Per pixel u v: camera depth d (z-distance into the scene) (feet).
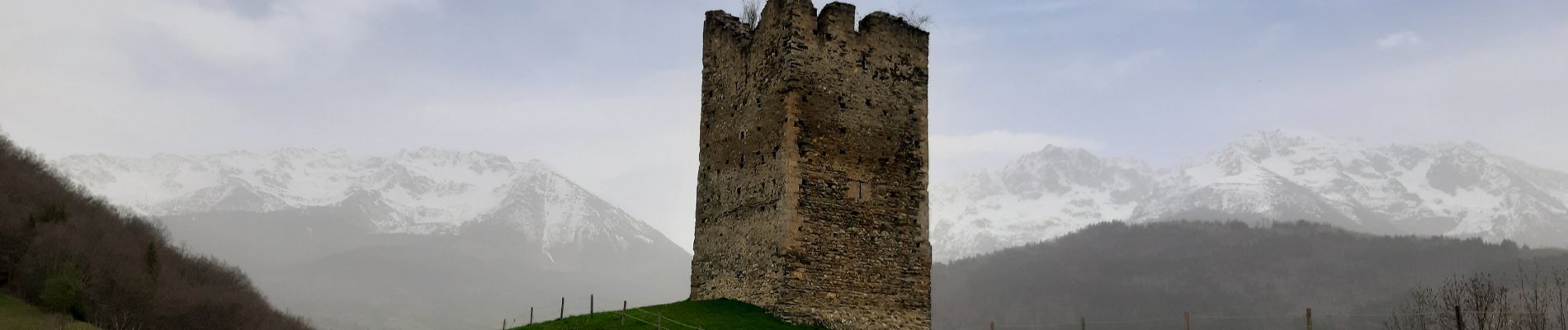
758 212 157.79
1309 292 548.72
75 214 338.13
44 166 408.05
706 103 176.65
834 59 159.33
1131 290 582.76
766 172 157.48
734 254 162.40
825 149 155.74
